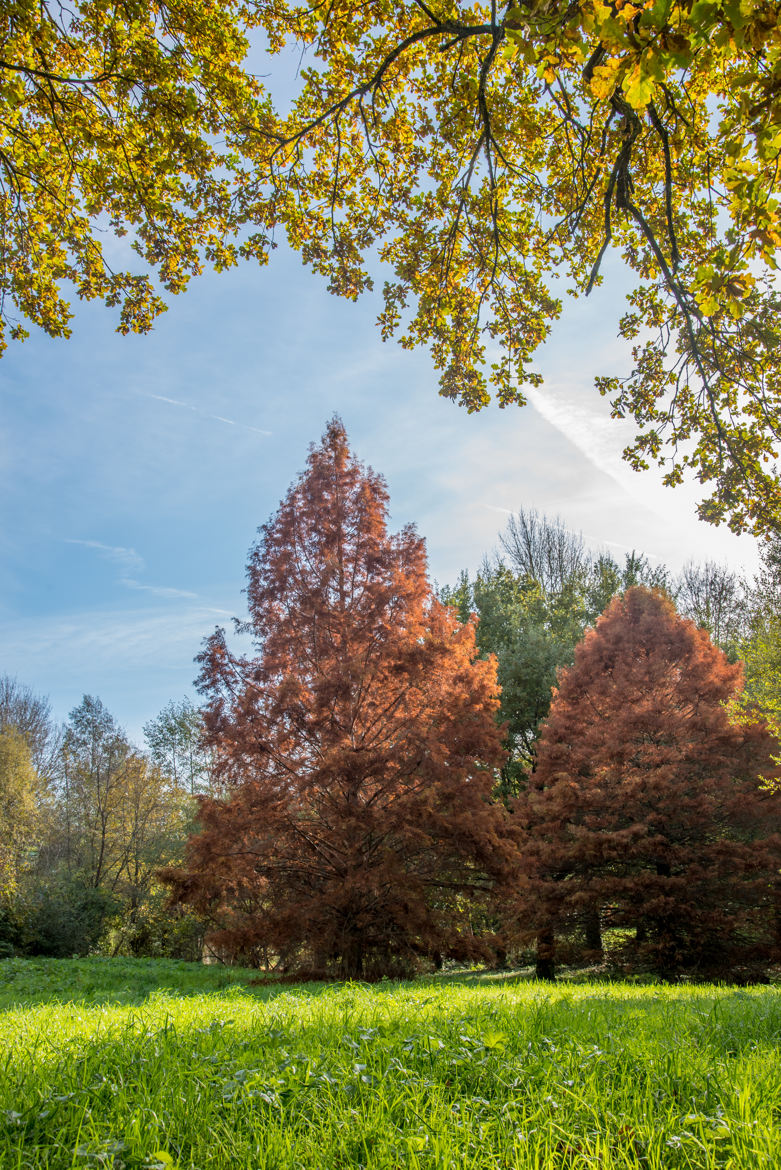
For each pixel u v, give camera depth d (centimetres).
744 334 797
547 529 3944
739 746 2052
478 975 2250
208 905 1642
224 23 812
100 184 879
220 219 931
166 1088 342
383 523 1888
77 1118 304
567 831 2138
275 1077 354
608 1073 361
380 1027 489
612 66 359
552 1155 268
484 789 1673
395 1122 305
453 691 1691
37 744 4462
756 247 442
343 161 1000
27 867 3172
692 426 975
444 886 1722
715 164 837
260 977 1512
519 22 412
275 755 1627
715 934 1909
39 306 976
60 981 1473
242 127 869
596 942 2305
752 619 2703
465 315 1085
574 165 970
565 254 1048
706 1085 344
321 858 1681
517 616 3067
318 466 1911
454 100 917
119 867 3419
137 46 765
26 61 842
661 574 3875
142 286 970
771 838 1916
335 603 1786
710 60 402
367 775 1555
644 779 1966
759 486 918
